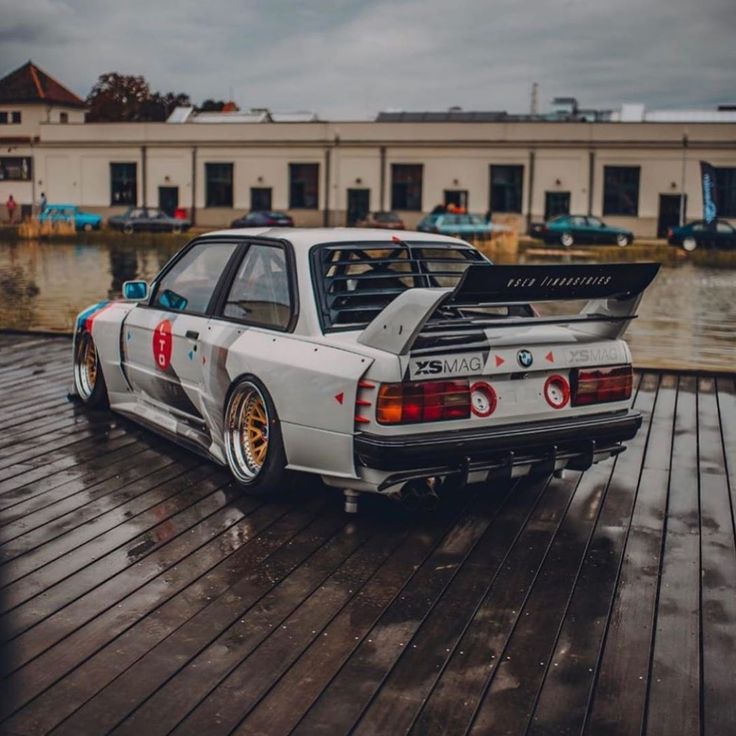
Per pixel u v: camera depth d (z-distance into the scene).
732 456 5.62
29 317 12.81
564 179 46.59
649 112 53.72
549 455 4.37
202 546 4.04
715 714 2.75
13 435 5.83
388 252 4.86
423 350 4.08
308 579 3.70
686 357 10.07
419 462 4.02
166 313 5.53
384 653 3.10
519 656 3.09
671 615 3.41
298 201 50.22
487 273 3.83
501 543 4.13
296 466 4.41
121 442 5.70
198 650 3.11
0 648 3.11
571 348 4.45
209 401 4.98
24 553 3.92
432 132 47.84
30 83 58.50
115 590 3.57
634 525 4.39
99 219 43.25
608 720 2.71
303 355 4.33
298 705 2.78
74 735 2.62
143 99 88.12
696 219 45.19
